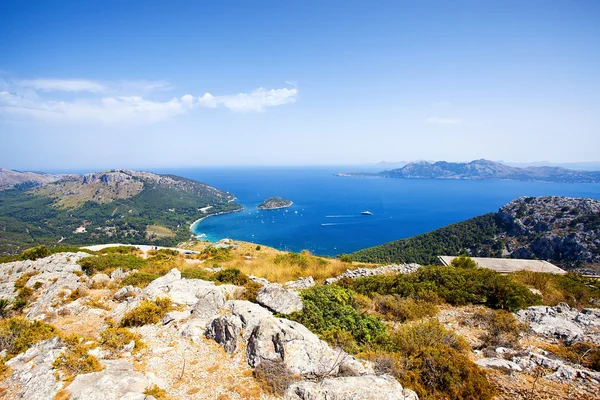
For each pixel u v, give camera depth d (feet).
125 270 73.61
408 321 41.47
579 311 45.34
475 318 41.42
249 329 31.42
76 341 29.32
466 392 22.94
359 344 33.63
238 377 25.44
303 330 31.01
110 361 26.50
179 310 41.50
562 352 30.55
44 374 23.53
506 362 27.84
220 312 38.86
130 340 30.32
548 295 57.06
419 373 25.25
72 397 20.36
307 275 75.31
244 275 63.72
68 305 49.16
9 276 73.61
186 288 48.83
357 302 45.34
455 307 47.44
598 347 30.73
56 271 71.87
